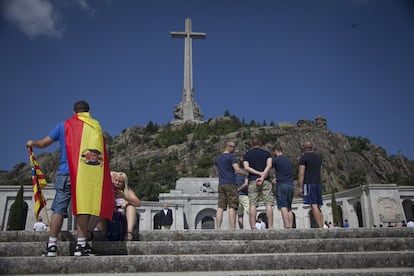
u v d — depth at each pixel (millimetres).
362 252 6508
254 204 10039
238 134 125812
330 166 120438
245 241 6996
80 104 7117
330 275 5336
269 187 10086
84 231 6312
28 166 131375
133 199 7586
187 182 58844
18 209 32906
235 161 10266
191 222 52594
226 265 6012
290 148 124375
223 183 10117
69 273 5711
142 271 5855
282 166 10211
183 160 115625
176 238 7531
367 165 127625
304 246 7039
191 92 136625
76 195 6312
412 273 5383
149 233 7508
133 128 150750
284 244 7023
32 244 6543
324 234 7762
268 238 7645
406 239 7180
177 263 5953
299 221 48594
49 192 34250
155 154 123312
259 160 10109
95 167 6609
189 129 135000
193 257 6012
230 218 9883
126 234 7277
